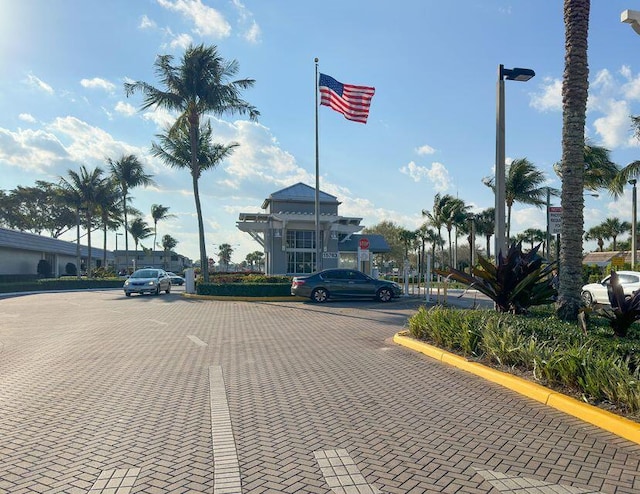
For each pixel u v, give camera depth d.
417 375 7.61
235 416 5.60
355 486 3.86
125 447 4.70
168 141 32.34
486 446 4.68
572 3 9.92
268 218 41.09
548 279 11.48
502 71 12.86
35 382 7.45
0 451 4.64
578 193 9.90
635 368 6.15
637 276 21.08
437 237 70.75
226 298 24.47
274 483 3.92
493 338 7.96
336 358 8.96
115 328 13.85
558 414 5.68
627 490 3.79
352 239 44.50
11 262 45.75
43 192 70.00
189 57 28.25
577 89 9.89
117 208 56.69
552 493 3.74
